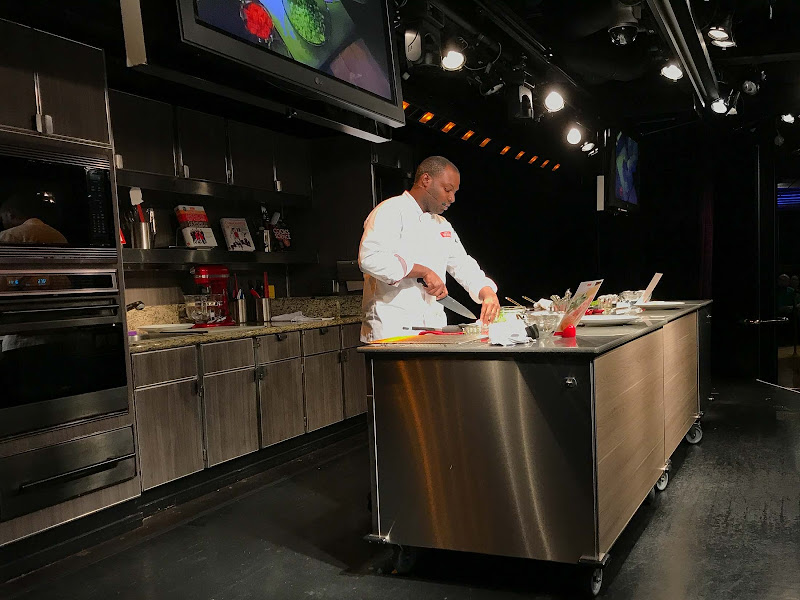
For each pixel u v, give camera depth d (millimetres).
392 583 2631
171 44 2262
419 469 2621
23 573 2871
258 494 3850
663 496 3486
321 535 3166
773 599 2344
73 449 3092
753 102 6750
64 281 3092
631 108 6488
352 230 5590
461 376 2531
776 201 7281
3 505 2807
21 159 2936
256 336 4273
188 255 4461
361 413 5305
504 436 2482
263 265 5504
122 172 3996
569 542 2408
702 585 2477
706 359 5094
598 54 4965
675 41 4371
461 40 4539
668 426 3619
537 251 8242
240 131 4875
